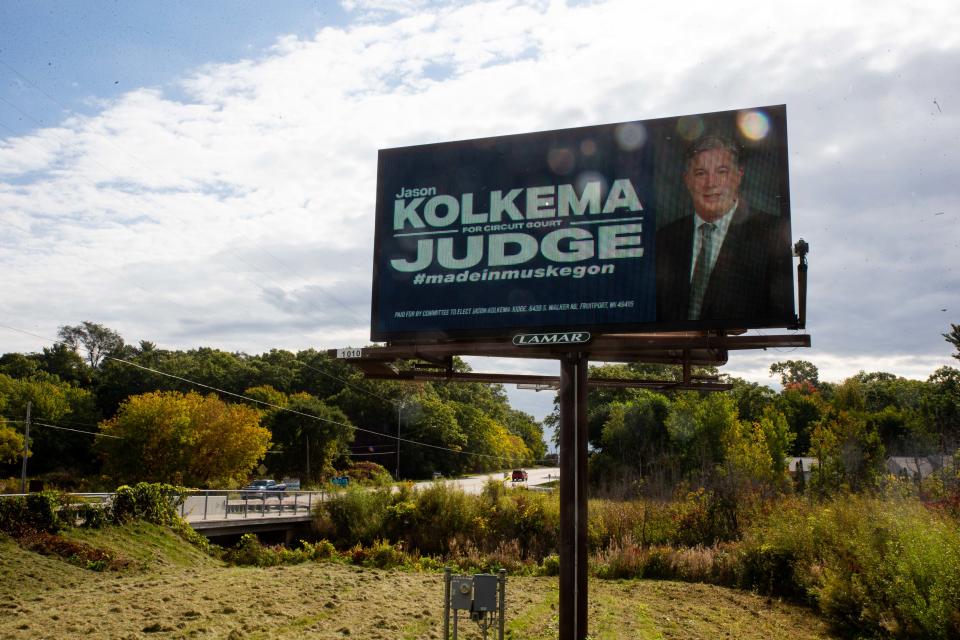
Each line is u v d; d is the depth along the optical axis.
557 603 15.20
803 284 10.04
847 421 39.00
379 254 11.63
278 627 11.44
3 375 81.19
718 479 28.17
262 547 25.72
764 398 71.12
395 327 11.38
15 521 20.08
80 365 104.06
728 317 10.18
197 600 13.23
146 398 59.00
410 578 18.17
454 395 141.25
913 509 15.06
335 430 83.50
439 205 11.50
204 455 60.59
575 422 10.88
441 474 95.12
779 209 10.22
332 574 18.09
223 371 102.56
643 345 10.57
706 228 10.43
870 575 13.38
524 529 32.25
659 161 10.75
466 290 11.20
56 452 79.19
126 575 18.55
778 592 18.09
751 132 10.48
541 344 10.77
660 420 58.22
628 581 20.59
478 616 8.70
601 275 10.73
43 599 14.21
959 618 11.46
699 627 13.47
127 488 24.94
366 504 35.31
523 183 11.22
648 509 28.41
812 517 19.03
